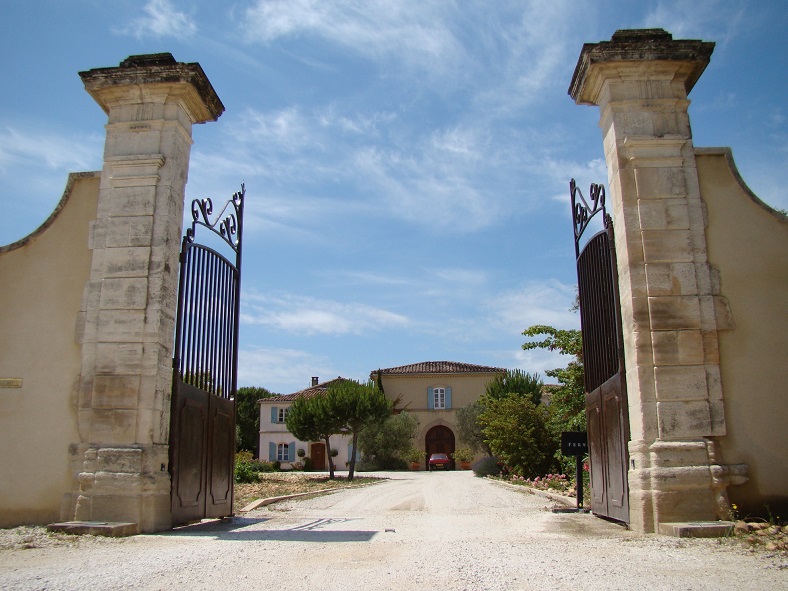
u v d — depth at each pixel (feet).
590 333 28.86
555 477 55.72
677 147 24.56
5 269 25.73
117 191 25.80
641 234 23.86
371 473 107.14
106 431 23.71
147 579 14.46
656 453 21.93
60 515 23.27
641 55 24.89
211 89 27.81
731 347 23.08
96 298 24.97
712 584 13.75
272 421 146.82
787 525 20.68
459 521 27.81
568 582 14.02
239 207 31.78
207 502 27.17
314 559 16.93
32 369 24.79
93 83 26.45
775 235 23.98
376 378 142.10
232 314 30.50
